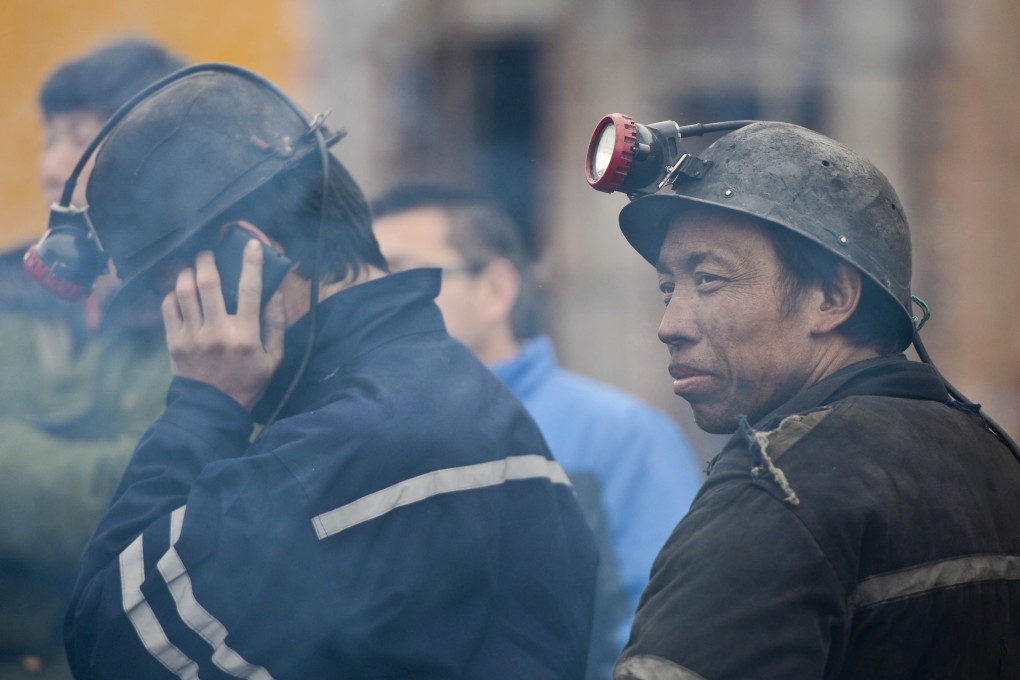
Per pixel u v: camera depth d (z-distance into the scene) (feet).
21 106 52.90
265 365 20.98
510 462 21.31
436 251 38.29
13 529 27.61
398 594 19.20
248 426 20.94
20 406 29.81
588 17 94.84
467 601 19.97
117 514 19.89
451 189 39.65
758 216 18.26
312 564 18.99
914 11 89.15
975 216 89.10
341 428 19.51
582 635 21.83
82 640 19.51
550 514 21.77
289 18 64.44
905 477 17.28
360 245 21.90
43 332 30.81
